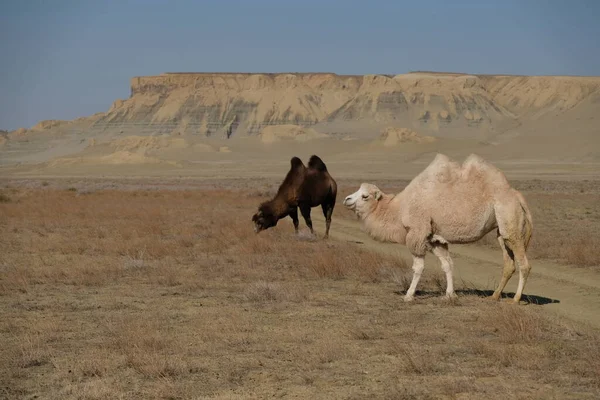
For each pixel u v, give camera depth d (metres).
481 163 13.39
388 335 10.79
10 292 14.69
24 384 8.62
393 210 13.80
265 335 10.82
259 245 21.03
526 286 15.50
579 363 9.19
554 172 130.00
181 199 51.31
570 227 28.98
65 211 36.62
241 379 8.71
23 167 195.38
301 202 24.02
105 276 16.48
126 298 14.02
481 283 15.91
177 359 9.36
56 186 91.44
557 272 17.20
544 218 34.25
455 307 12.98
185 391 8.22
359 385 8.45
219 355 9.75
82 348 10.18
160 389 8.25
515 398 7.89
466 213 13.22
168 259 19.38
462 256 20.48
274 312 12.57
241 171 164.75
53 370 9.17
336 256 18.19
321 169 24.44
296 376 8.80
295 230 25.06
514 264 13.52
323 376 8.82
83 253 20.77
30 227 28.86
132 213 35.16
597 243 21.22
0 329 11.36
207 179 119.88
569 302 13.59
